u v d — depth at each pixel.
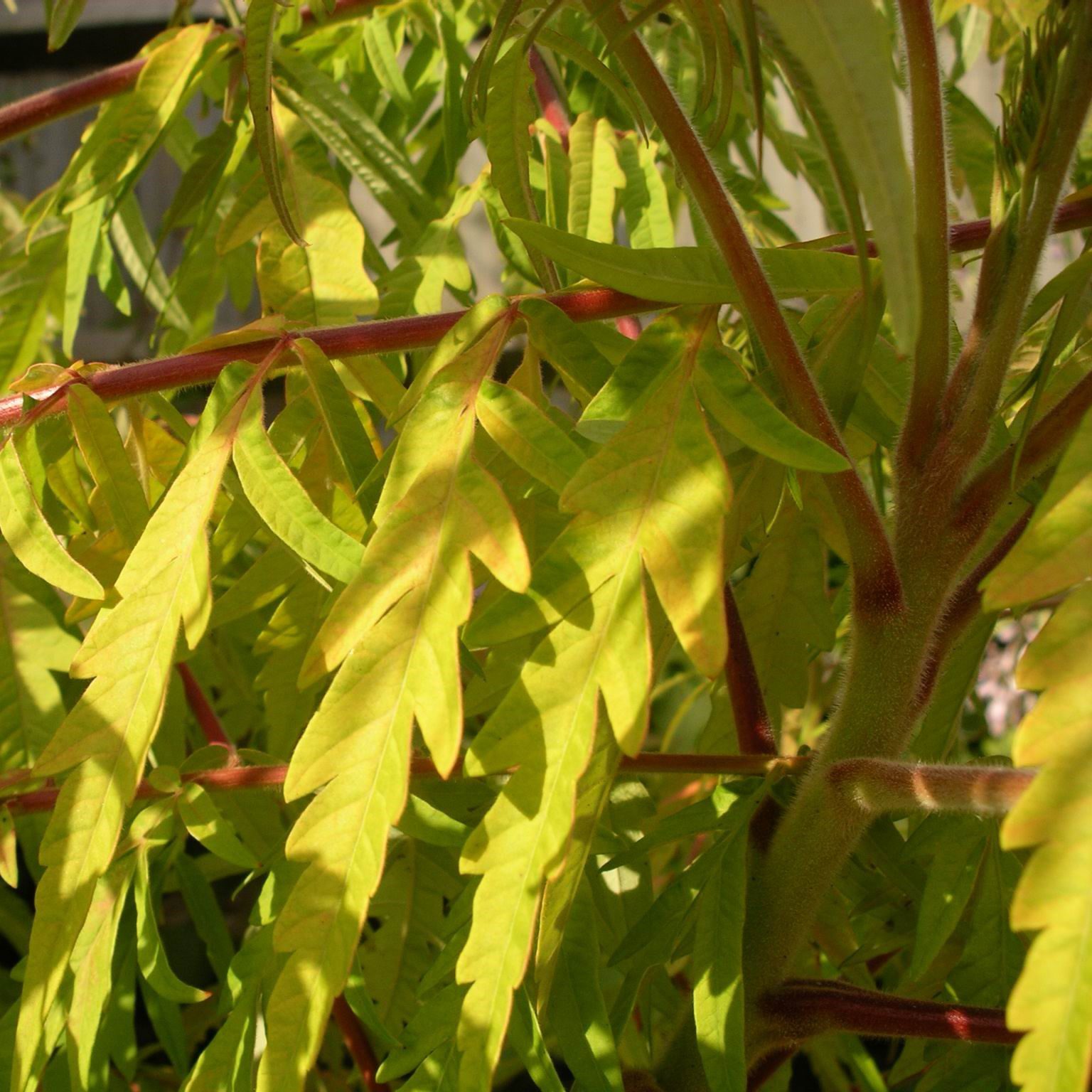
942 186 0.42
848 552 0.52
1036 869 0.37
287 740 0.54
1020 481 0.44
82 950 0.48
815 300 0.49
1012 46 0.69
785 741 0.74
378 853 0.41
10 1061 0.48
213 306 0.80
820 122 0.39
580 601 0.42
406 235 0.65
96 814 0.43
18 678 0.55
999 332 0.44
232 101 0.60
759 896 0.46
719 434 0.48
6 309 0.70
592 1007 0.46
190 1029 0.68
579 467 0.43
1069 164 0.43
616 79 0.49
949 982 0.48
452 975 0.47
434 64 0.76
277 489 0.45
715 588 0.41
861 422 0.49
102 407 0.48
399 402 0.49
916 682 0.45
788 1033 0.46
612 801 0.53
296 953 0.41
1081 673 0.37
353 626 0.42
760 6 0.38
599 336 0.47
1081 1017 0.36
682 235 0.92
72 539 0.52
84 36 1.22
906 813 0.51
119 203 0.61
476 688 0.48
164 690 0.44
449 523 0.43
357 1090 0.70
